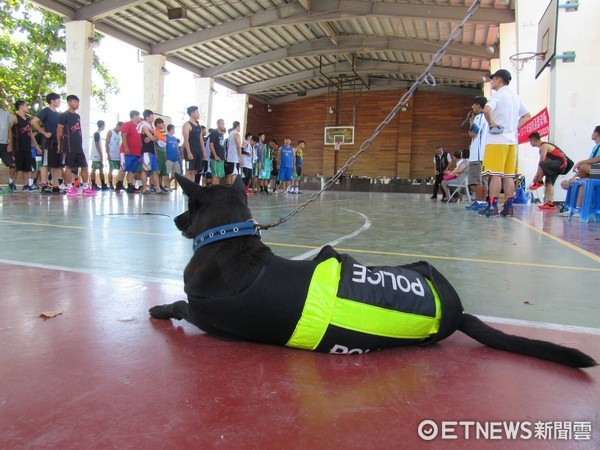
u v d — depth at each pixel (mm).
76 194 9844
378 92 24859
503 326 1939
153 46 16984
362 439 1083
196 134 10773
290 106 27031
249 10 15734
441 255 3578
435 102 24062
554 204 10016
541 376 1473
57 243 3719
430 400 1294
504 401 1298
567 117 9961
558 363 1562
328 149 25719
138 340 1720
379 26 17094
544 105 11625
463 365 1554
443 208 9531
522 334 1850
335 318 1503
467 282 2709
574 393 1356
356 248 3828
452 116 23859
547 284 2682
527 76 11773
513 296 2420
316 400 1276
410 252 3682
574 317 2072
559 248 4039
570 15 9789
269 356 1595
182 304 1837
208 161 12078
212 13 15656
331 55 20969
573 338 1811
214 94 21344
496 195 7230
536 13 11750
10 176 10125
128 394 1290
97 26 14719
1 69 19016
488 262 3330
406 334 1592
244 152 14242
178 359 1551
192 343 1705
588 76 9797
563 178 10055
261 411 1208
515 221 6562
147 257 3242
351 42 18516
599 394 1353
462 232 5129
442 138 24016
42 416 1164
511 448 1062
